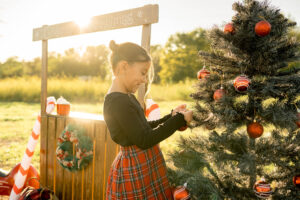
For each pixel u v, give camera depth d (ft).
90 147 8.70
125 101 4.70
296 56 5.46
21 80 57.67
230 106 5.47
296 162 5.72
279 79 5.39
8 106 42.09
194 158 6.25
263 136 6.30
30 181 10.10
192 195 5.91
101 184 8.63
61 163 9.13
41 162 10.23
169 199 5.34
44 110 10.11
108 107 4.80
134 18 7.52
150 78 5.60
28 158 9.65
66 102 9.73
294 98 5.47
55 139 9.82
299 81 5.32
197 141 6.15
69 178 9.48
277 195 5.94
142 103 7.47
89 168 8.89
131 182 5.07
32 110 37.40
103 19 8.30
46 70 10.18
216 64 6.04
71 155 9.12
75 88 51.08
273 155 5.42
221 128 5.74
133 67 4.84
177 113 4.95
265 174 6.15
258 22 5.17
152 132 4.63
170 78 91.56
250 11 5.57
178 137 6.60
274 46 5.26
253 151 5.58
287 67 5.94
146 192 5.07
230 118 5.35
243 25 5.58
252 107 5.57
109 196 5.39
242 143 5.72
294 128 5.72
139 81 4.98
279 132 5.88
